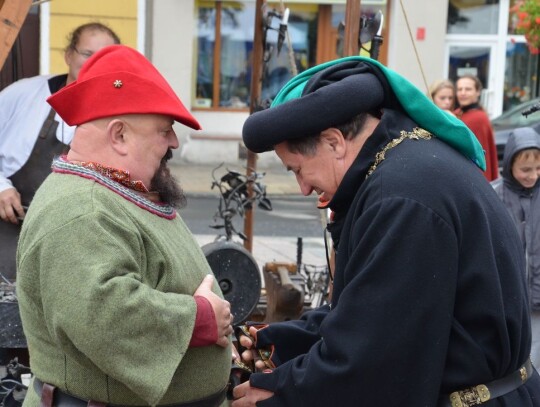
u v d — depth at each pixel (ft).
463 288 5.90
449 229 5.78
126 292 5.81
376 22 10.64
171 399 6.47
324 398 5.99
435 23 41.78
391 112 6.29
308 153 6.25
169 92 6.51
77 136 6.43
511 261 6.13
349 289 5.86
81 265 5.85
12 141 11.81
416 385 5.80
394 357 5.74
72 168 6.29
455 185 5.95
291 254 22.74
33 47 35.91
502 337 5.95
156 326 5.92
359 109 6.10
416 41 41.91
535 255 12.43
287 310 11.17
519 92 44.80
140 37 37.35
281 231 26.84
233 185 12.97
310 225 28.35
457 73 44.42
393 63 41.86
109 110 6.28
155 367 5.91
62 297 5.84
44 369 6.39
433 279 5.73
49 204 6.11
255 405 6.42
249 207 13.03
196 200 32.65
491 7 44.04
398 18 41.47
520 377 6.32
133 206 6.32
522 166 12.52
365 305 5.78
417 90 6.32
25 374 10.79
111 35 11.76
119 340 5.80
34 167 11.77
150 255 6.25
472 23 44.16
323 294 11.89
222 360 6.77
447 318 5.80
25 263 6.08
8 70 18.16
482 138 19.47
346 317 5.85
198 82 42.22
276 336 7.30
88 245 5.90
